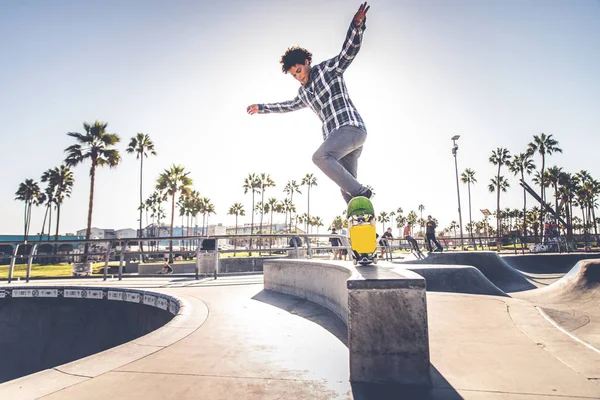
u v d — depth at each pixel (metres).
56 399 1.61
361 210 2.41
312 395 1.62
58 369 2.04
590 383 1.68
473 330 2.79
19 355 6.16
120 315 5.89
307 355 2.32
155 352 2.39
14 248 8.59
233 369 2.04
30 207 52.50
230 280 7.59
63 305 6.29
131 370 2.03
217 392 1.69
